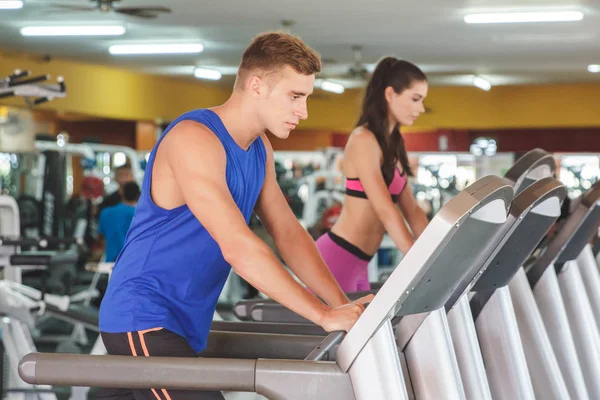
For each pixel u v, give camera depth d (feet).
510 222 6.18
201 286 6.52
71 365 5.87
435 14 33.78
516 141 59.31
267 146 7.08
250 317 8.79
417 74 10.31
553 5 31.89
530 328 7.92
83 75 46.24
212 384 5.75
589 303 9.02
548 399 7.90
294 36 6.36
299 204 38.68
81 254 29.32
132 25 36.19
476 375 6.50
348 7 32.45
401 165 10.91
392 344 5.45
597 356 8.90
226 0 31.14
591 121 55.77
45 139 39.52
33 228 33.99
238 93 6.39
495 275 7.01
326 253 11.10
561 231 8.29
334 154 36.68
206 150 6.13
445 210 5.06
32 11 32.86
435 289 5.63
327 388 5.61
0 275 19.06
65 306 13.12
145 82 50.55
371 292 9.27
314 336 6.97
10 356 13.17
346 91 57.88
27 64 43.06
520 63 47.06
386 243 32.71
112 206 26.25
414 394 5.98
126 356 5.88
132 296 6.34
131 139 56.13
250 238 5.98
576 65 47.75
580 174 38.81
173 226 6.34
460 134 59.82
